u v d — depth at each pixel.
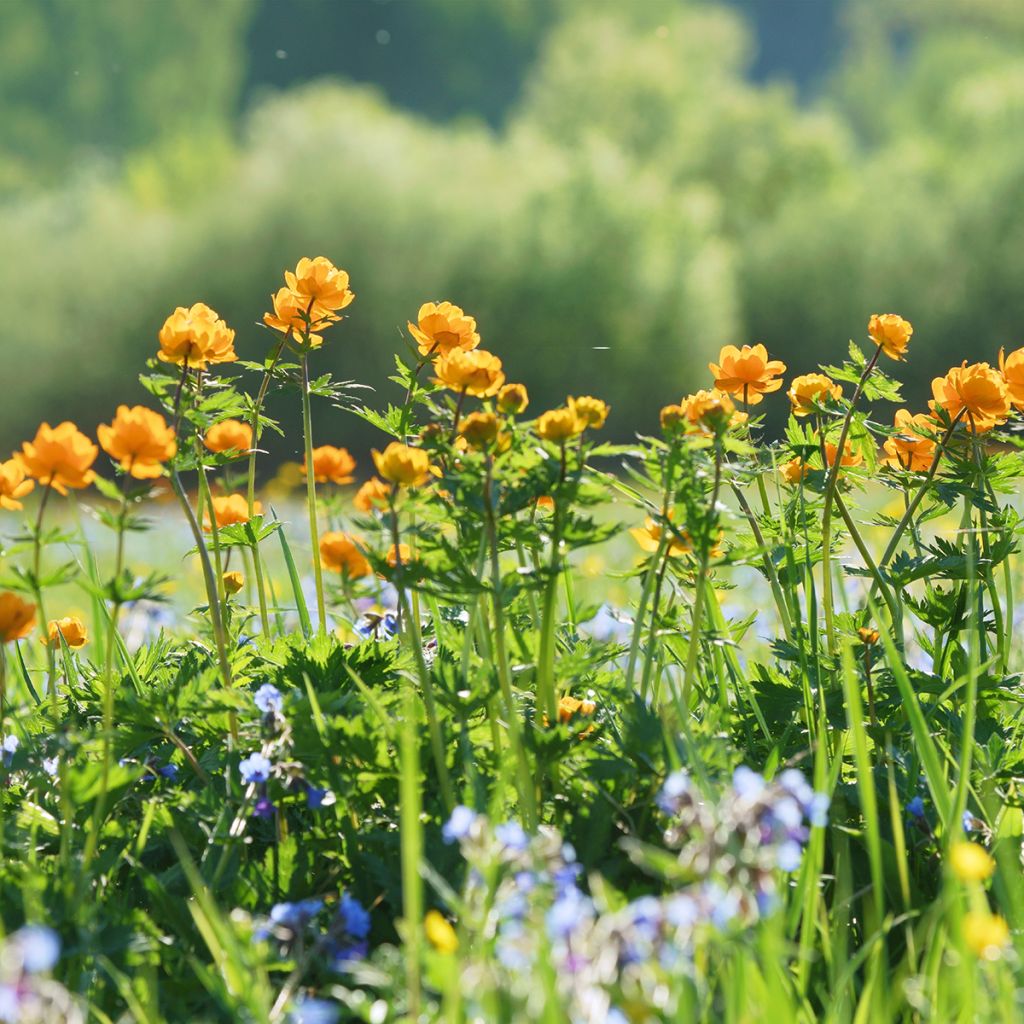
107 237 56.00
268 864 3.71
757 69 180.38
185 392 4.22
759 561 4.70
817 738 4.23
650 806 3.73
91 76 86.38
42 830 3.91
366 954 3.36
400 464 3.68
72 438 3.46
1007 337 54.91
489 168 56.53
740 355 4.58
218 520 5.06
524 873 2.86
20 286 55.38
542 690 3.94
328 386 4.71
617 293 52.84
